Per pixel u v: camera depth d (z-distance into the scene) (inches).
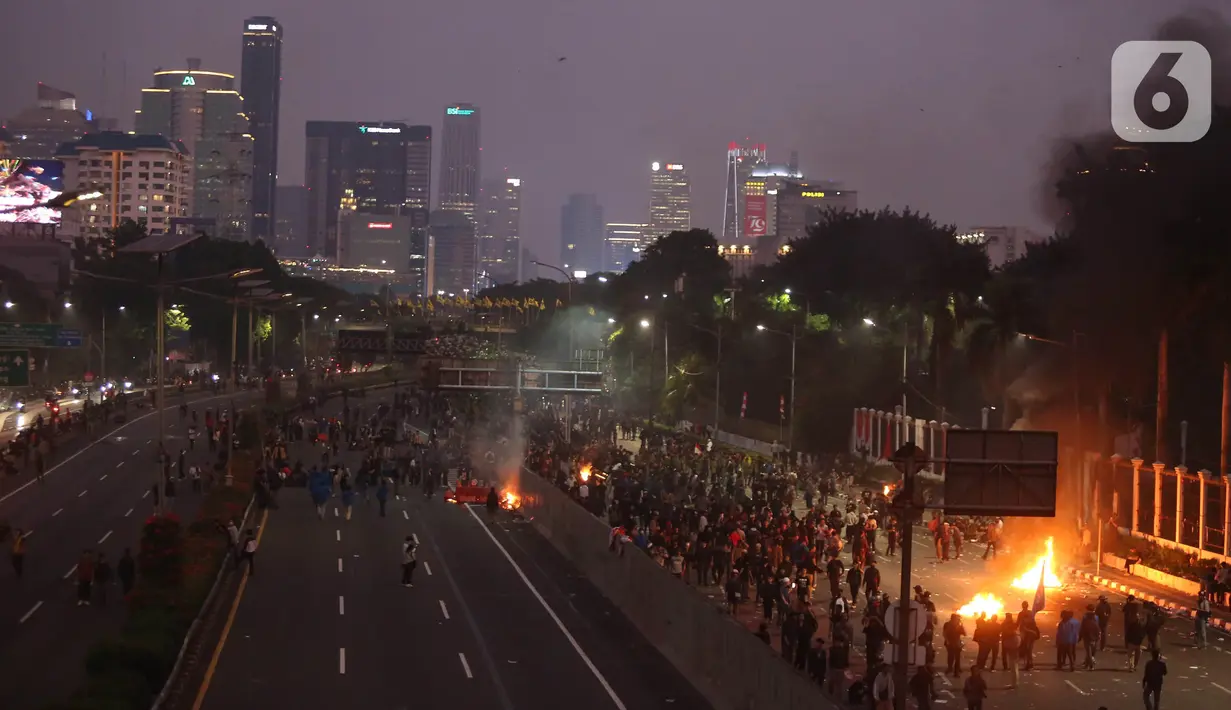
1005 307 3334.2
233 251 7475.4
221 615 1674.5
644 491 2436.0
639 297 6333.7
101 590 1701.5
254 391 5639.8
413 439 3705.7
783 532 1931.6
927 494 2411.4
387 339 5821.9
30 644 1477.6
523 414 4121.6
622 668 1434.5
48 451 3376.0
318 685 1327.5
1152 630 1320.1
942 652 1504.7
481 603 1792.6
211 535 2022.6
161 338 2218.3
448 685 1339.8
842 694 1228.5
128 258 6368.1
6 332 2935.5
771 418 4495.6
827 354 4352.9
